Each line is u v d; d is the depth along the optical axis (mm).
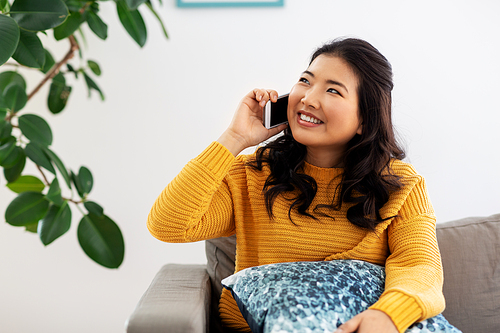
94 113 1720
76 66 1693
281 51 1681
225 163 927
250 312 817
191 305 921
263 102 987
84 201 1182
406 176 993
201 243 1774
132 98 1713
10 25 899
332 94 908
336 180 1001
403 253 922
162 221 914
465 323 1130
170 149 1728
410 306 750
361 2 1667
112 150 1732
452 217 1729
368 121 948
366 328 713
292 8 1668
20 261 1787
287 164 1012
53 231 1104
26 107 1712
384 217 947
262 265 930
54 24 995
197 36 1686
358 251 941
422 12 1672
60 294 1800
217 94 1702
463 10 1669
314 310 760
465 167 1711
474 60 1680
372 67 931
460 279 1150
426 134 1703
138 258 1775
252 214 1028
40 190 1335
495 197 1719
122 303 1798
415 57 1684
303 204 975
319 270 860
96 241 1146
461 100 1692
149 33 1687
